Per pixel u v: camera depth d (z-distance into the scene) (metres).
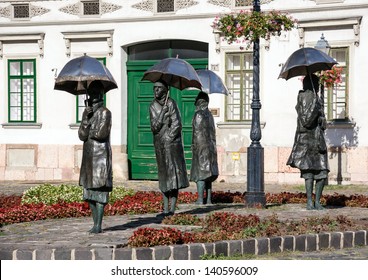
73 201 17.19
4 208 15.72
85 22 26.97
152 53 26.73
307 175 16.39
